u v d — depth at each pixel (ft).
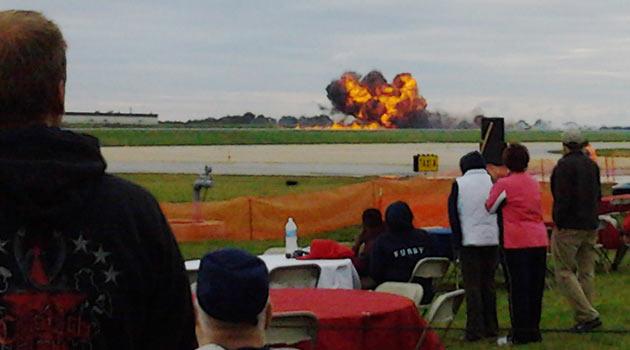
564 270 53.11
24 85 12.76
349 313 33.94
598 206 53.26
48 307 12.28
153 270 12.98
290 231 53.47
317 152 376.27
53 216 12.39
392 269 47.32
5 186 12.29
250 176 214.48
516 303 49.62
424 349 36.19
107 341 12.60
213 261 15.08
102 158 13.17
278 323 32.19
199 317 15.14
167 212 105.81
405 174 216.33
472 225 49.37
